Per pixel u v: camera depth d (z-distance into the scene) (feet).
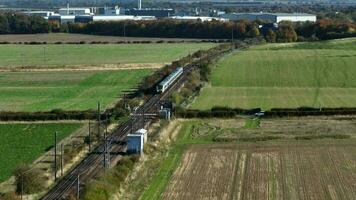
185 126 486.38
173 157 385.29
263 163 370.32
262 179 335.47
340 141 430.20
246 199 300.20
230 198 301.63
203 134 455.63
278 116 519.60
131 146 382.22
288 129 469.57
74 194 297.94
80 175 335.26
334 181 331.57
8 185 320.29
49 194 304.30
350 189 316.40
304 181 331.57
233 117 517.55
